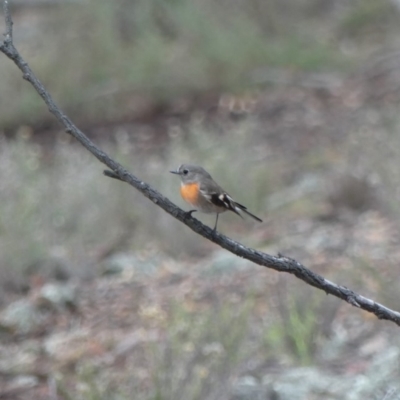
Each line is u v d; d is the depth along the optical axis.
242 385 8.62
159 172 15.83
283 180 17.16
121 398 8.38
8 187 14.43
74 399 8.71
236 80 24.19
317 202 15.55
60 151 19.23
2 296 12.61
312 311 9.93
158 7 25.81
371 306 4.87
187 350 8.64
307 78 24.14
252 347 9.46
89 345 10.68
